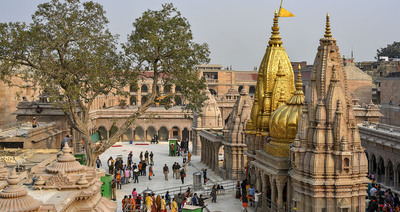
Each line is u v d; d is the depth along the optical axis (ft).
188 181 171.22
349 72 313.12
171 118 279.28
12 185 53.88
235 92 323.78
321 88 103.04
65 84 145.18
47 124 184.85
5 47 139.64
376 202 110.01
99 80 145.38
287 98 138.21
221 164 196.65
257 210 126.52
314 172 99.55
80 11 148.87
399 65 373.61
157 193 152.87
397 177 144.77
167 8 151.33
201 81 157.99
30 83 234.58
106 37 152.15
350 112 102.22
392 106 232.94
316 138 100.53
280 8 146.30
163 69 154.81
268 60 142.92
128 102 417.08
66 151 77.10
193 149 239.71
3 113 219.00
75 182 72.84
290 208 112.88
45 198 66.74
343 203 99.04
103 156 225.56
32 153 145.28
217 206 133.39
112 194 145.28
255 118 144.46
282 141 120.26
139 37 151.94
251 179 138.92
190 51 150.71
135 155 230.68
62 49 146.82
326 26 105.81
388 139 149.28
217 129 223.51
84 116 152.87
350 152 99.14
